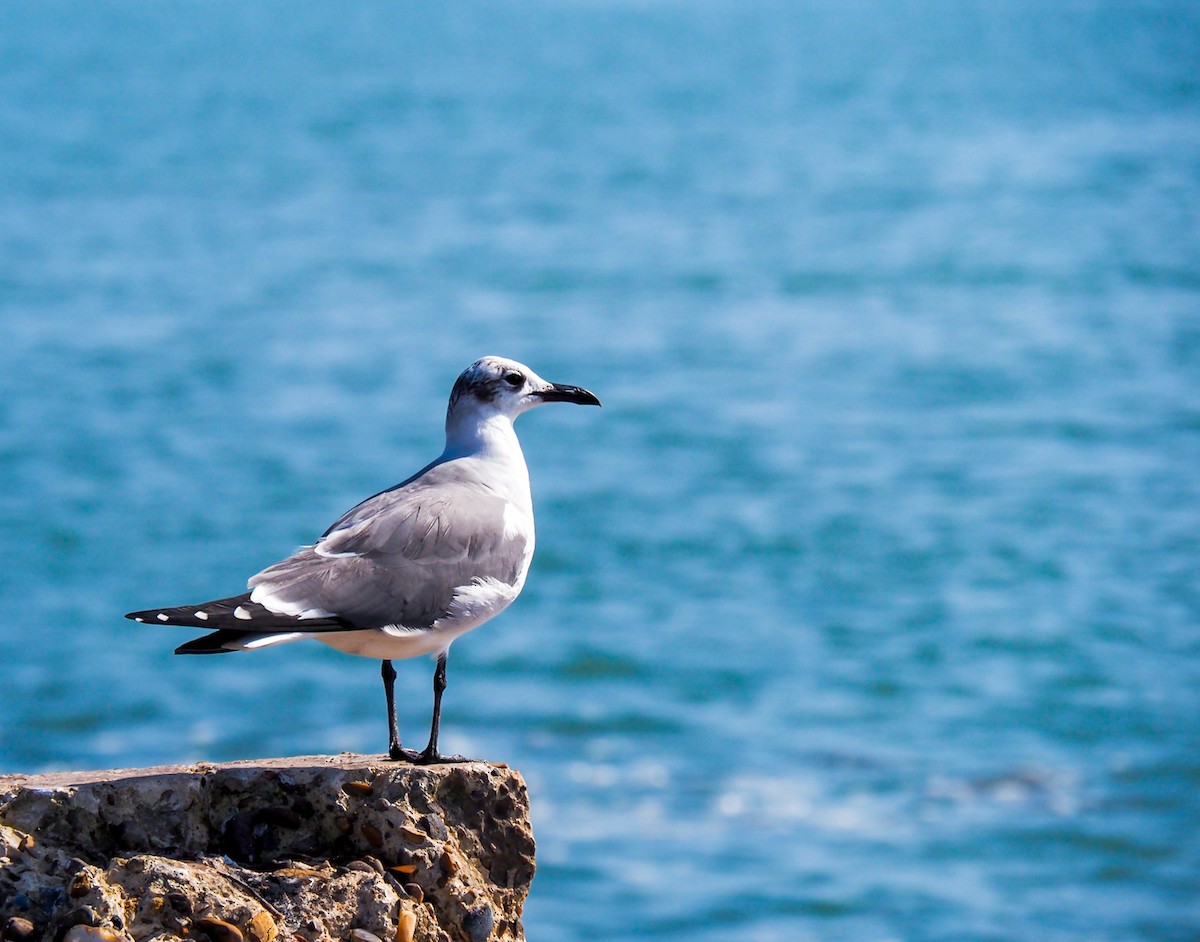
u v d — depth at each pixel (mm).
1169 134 184750
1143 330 79062
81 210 122562
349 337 77438
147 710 33031
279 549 44875
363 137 194125
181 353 72125
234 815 7883
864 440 58844
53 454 54594
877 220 124250
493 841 8031
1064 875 25531
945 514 49344
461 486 8938
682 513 50031
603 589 42719
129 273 94500
